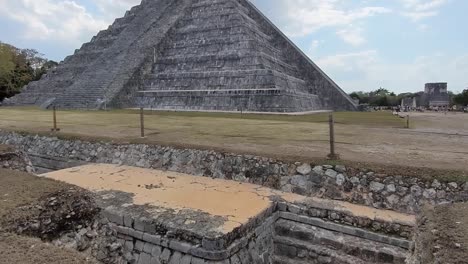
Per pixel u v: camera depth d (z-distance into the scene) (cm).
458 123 1719
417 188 545
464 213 393
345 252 502
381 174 580
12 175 566
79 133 1055
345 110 2909
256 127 1227
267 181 666
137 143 884
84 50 3766
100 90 2597
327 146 819
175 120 1495
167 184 674
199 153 778
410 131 1195
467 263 281
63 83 3312
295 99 2312
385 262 472
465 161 646
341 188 596
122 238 501
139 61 2772
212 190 634
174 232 458
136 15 3828
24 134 1104
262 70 2277
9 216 386
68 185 509
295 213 562
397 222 491
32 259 276
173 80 2659
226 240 436
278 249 554
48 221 413
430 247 321
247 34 2594
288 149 775
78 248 430
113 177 730
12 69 4619
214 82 2464
